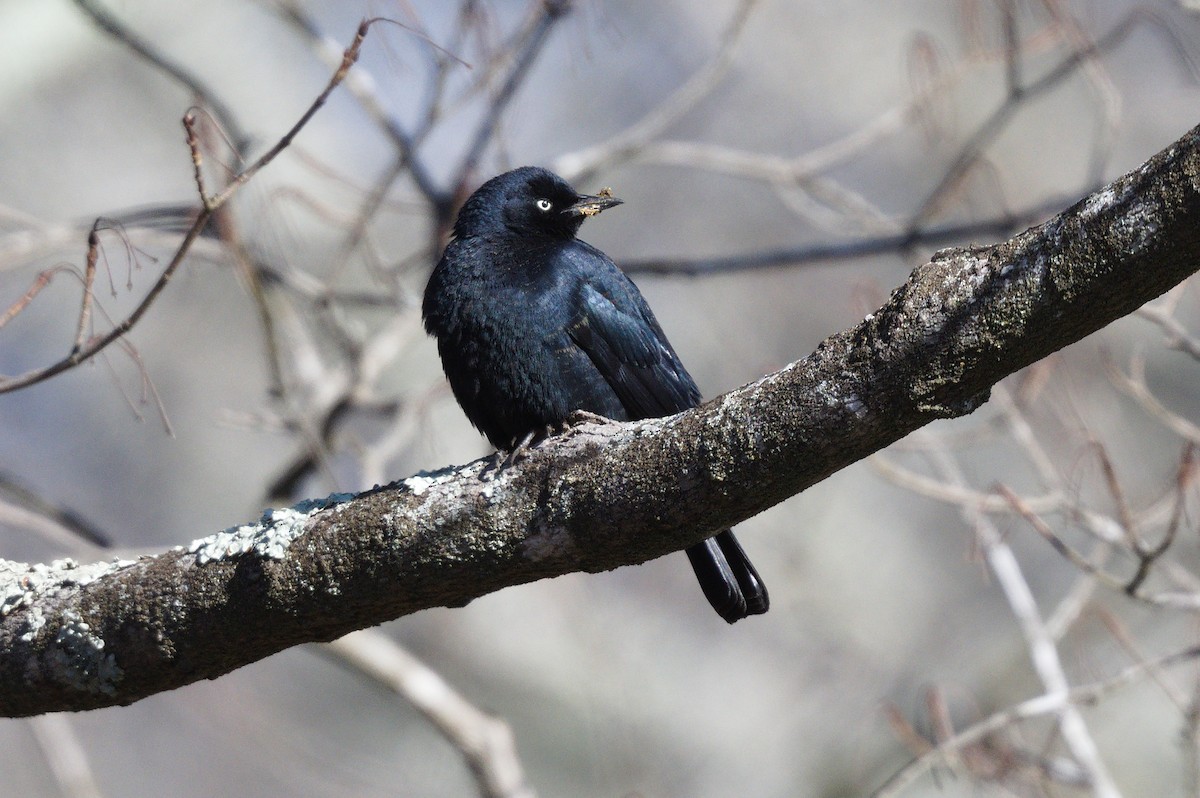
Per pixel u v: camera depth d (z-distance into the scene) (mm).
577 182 11508
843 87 18812
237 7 17594
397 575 5590
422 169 10852
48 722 10469
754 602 7078
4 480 9484
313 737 15906
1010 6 10445
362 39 6055
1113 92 10391
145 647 5820
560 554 5504
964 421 14422
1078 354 14859
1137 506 12164
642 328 8242
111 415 17516
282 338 10984
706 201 18500
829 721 15898
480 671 16359
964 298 4676
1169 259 4359
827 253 11016
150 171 17469
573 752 16078
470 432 15727
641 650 16078
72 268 6418
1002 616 16219
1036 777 8789
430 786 15797
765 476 5086
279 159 15656
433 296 7996
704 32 18688
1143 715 14266
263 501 10703
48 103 17172
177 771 17141
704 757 15828
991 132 10828
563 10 9992
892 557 16953
